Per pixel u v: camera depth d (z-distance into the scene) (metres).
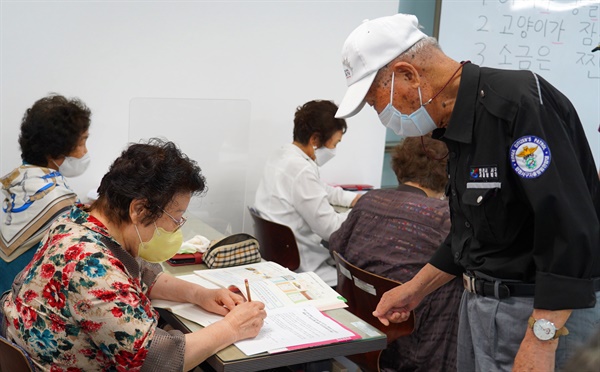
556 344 1.29
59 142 2.20
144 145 1.46
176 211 1.44
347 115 1.53
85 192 3.07
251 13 3.26
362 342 1.48
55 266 1.32
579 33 4.16
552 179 1.24
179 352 1.32
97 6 2.92
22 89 2.87
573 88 4.24
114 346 1.29
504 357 1.45
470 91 1.41
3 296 1.48
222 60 3.25
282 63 3.40
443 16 3.81
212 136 2.95
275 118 3.45
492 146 1.36
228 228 3.06
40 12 2.83
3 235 2.11
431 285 1.74
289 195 2.79
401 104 1.51
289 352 1.41
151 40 3.06
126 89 3.06
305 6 3.39
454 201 1.52
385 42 1.50
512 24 3.98
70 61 2.93
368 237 2.04
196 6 3.12
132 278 1.38
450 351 1.88
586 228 1.23
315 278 1.86
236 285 1.75
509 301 1.41
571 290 1.24
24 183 2.08
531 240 1.38
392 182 4.12
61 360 1.33
